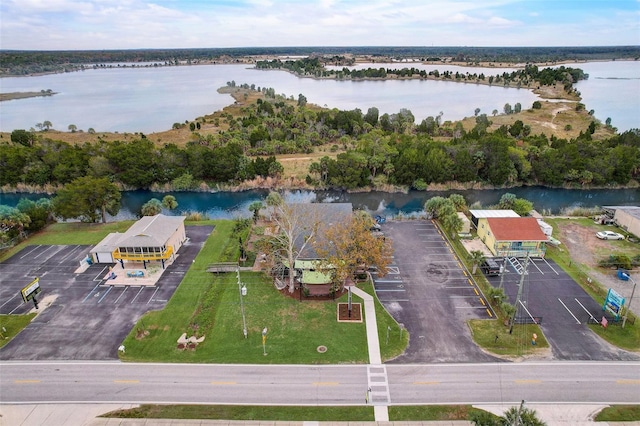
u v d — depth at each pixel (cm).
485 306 4522
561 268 5319
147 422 3106
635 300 4619
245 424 3084
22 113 19100
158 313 4428
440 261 5547
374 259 4459
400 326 4141
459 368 3625
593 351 3816
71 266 5456
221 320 4312
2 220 5953
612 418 3103
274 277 5128
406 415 3158
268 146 11238
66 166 9081
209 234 6469
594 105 19100
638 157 9131
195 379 3531
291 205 6081
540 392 3359
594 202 8481
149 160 9344
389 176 9362
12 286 4959
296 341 3991
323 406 3247
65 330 4156
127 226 6875
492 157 9238
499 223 5772
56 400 3325
